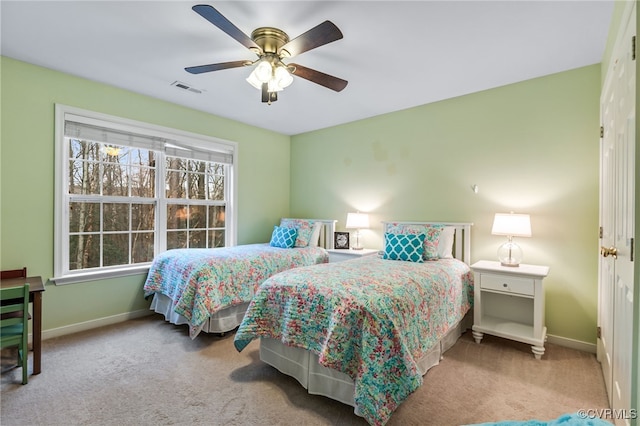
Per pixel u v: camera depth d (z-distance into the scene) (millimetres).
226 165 4215
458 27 2055
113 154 3213
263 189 4582
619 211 1588
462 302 2680
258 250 3492
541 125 2783
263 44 2135
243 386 2002
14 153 2562
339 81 2195
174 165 3707
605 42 2215
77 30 2129
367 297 1744
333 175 4418
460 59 2480
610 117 1949
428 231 3148
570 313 2641
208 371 2189
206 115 3871
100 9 1904
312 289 1901
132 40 2252
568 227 2656
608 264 1988
